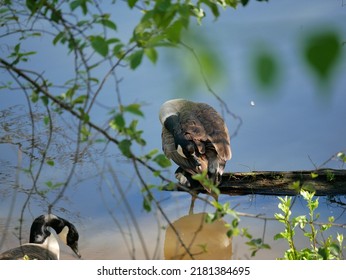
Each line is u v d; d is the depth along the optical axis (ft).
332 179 53.83
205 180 22.68
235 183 55.57
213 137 53.78
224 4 24.00
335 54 8.25
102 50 18.29
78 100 21.43
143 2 21.04
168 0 16.89
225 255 43.52
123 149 20.54
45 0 20.72
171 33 15.14
